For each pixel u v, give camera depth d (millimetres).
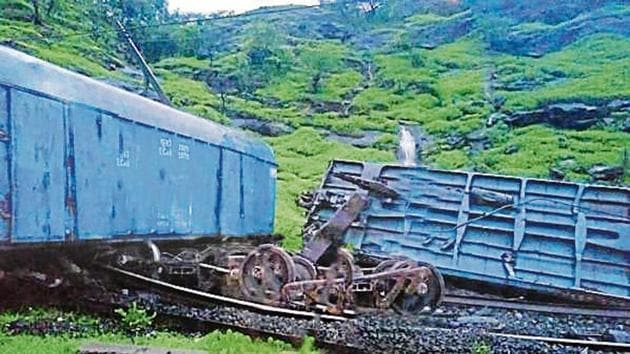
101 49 52094
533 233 14414
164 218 11898
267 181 17438
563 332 10789
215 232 14031
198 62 60812
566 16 70375
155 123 11602
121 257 10938
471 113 47125
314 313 9156
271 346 7391
